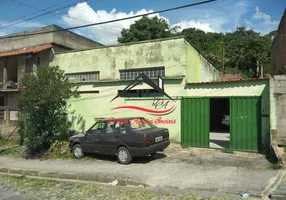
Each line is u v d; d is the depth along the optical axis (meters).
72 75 18.08
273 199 6.27
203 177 8.15
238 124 11.95
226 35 50.06
